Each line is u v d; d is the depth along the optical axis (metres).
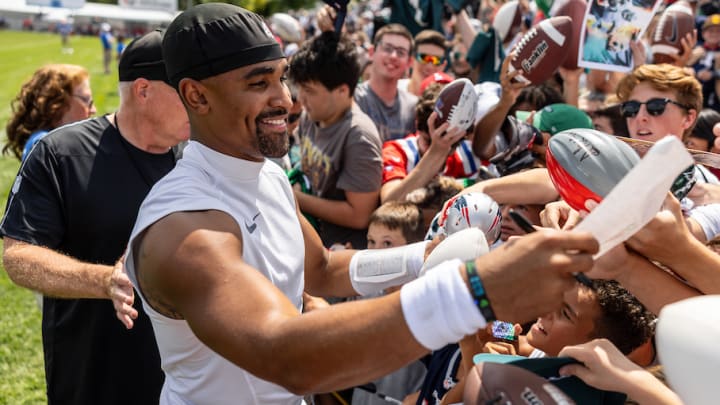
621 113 3.04
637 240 1.46
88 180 2.45
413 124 4.44
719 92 5.64
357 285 1.97
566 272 1.11
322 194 3.66
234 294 1.30
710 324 0.99
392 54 4.25
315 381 1.20
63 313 2.53
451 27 6.85
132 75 2.42
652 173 1.08
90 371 2.52
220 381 1.67
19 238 2.38
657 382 1.34
